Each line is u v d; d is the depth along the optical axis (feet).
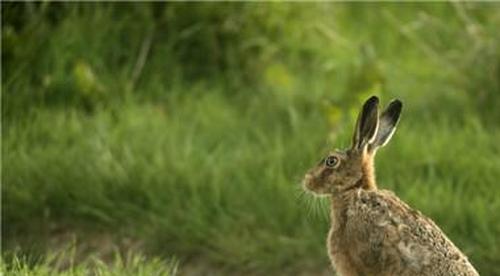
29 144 54.80
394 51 63.41
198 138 55.47
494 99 57.62
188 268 50.11
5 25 56.08
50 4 57.82
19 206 52.31
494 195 51.39
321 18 62.95
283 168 53.01
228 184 52.19
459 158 53.11
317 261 49.57
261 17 61.16
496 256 48.52
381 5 66.49
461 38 60.18
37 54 56.90
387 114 41.11
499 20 59.88
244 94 59.52
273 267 49.70
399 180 51.96
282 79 59.72
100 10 59.16
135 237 51.11
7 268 44.83
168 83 59.41
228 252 50.16
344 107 56.85
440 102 58.85
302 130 55.93
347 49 62.28
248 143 55.26
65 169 53.11
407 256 38.32
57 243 51.11
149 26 59.62
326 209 49.67
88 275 47.62
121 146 54.24
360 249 39.34
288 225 50.62
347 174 40.22
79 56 58.03
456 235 49.57
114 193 52.49
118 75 58.44
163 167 53.06
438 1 65.21
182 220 51.21
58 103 56.90
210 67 60.39
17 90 55.83
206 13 60.34
